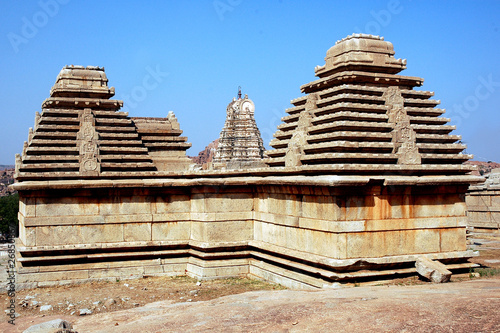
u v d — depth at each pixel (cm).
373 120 2166
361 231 2016
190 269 2650
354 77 2227
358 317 1341
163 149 3145
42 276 2489
